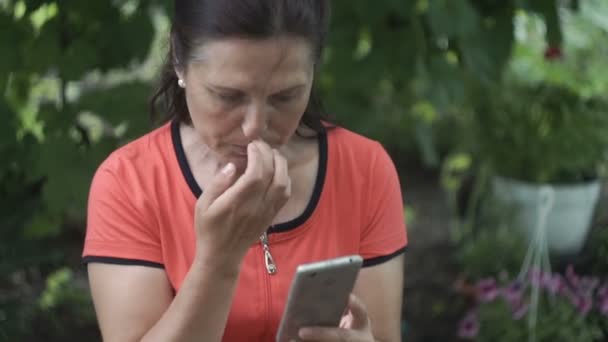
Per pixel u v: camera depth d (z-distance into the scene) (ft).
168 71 4.80
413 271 11.87
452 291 11.23
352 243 4.84
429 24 8.65
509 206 11.18
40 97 9.52
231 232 3.96
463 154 12.72
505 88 11.11
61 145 8.01
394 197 4.98
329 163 4.86
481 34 8.84
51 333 10.00
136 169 4.66
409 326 10.57
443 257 12.19
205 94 4.00
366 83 9.26
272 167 3.93
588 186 10.82
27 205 8.42
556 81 11.37
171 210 4.61
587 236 11.19
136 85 8.39
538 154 10.96
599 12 12.62
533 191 10.87
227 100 3.97
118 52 8.20
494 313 9.29
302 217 4.73
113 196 4.58
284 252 4.69
